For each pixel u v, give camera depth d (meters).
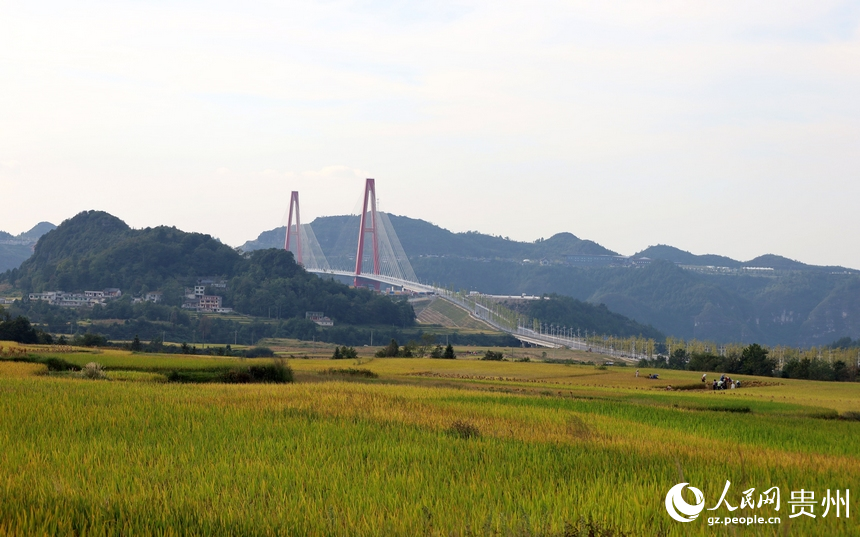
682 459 19.16
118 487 14.23
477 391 43.84
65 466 15.85
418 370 76.94
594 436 23.50
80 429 20.97
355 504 13.31
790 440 26.38
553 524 11.59
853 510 13.73
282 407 27.19
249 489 14.15
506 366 91.44
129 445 19.00
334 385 41.81
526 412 30.38
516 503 13.50
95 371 45.16
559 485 15.41
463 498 13.87
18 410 23.75
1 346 70.62
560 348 199.38
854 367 116.88
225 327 191.62
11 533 10.82
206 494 13.77
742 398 53.62
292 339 190.38
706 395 55.72
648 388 66.94
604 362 168.88
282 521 12.01
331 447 19.20
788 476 17.28
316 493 14.03
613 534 11.09
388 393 36.75
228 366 52.72
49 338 103.25
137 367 51.78
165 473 15.52
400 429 22.88
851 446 25.22
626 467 17.70
